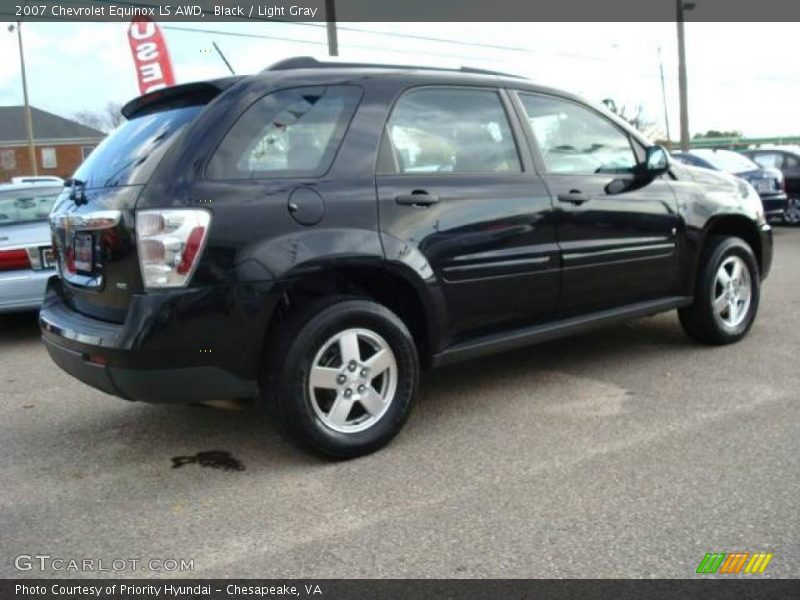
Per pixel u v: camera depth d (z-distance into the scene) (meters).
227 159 3.34
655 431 3.90
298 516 3.13
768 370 4.88
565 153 4.55
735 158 13.97
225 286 3.23
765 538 2.81
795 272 8.84
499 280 4.09
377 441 3.71
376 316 3.64
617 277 4.70
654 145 5.02
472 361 5.38
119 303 3.35
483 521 3.02
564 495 3.21
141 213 3.20
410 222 3.74
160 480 3.55
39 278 6.40
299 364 3.43
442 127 4.03
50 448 4.02
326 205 3.49
